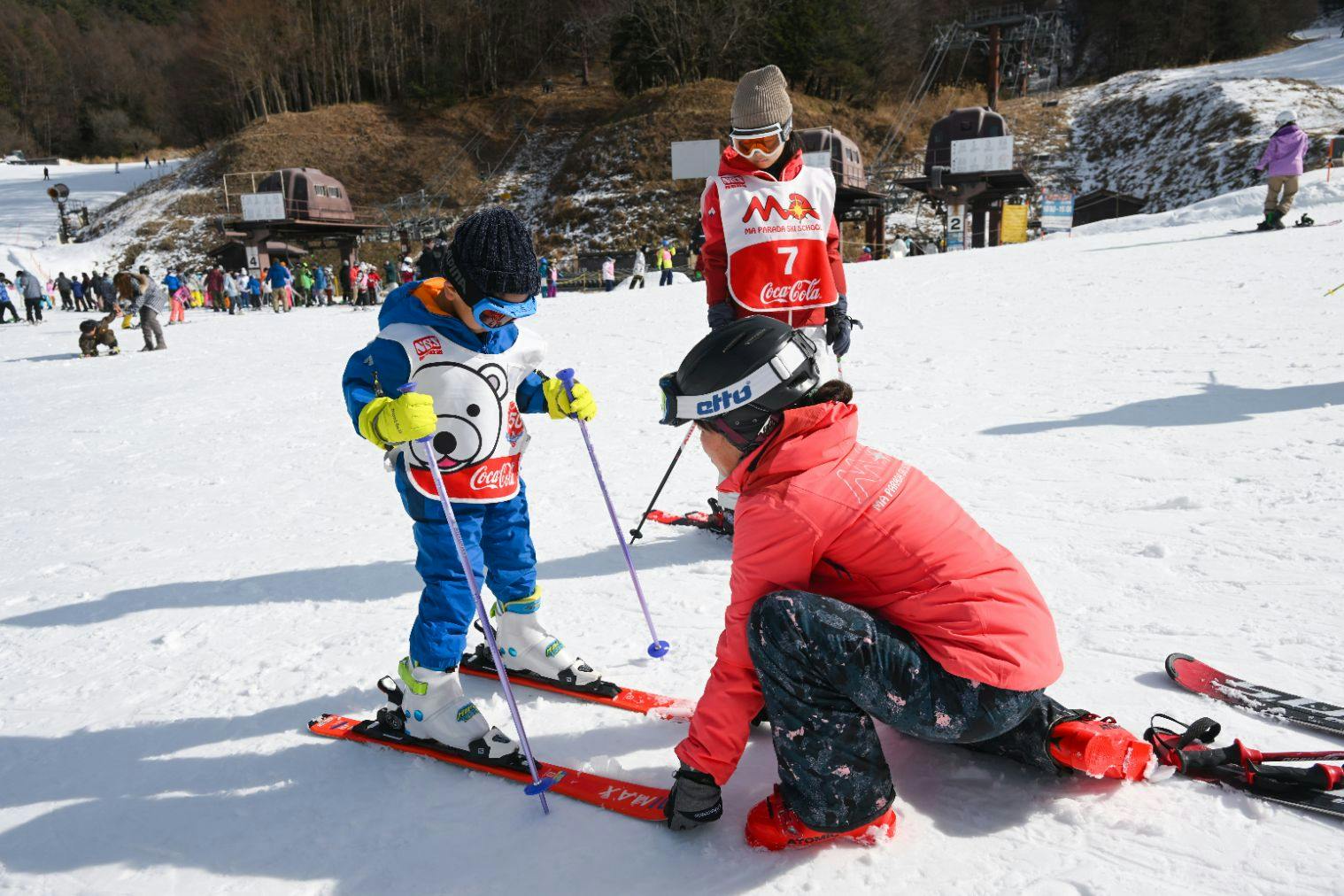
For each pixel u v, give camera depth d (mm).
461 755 2256
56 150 82375
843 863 1728
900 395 5836
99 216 51562
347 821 2043
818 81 56438
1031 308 8922
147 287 15766
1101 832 1746
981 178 32500
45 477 6406
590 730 2365
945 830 1797
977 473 4109
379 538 4262
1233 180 36812
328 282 31250
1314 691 2152
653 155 47812
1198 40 58562
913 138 53281
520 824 1974
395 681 2541
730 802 1989
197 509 5121
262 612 3410
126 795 2215
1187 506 3439
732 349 1755
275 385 10312
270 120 56125
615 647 2824
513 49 63406
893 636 1683
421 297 2256
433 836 1959
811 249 3252
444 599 2262
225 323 22344
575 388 2482
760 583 1746
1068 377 5855
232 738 2459
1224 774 1851
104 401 10234
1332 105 39500
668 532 3926
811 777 1697
